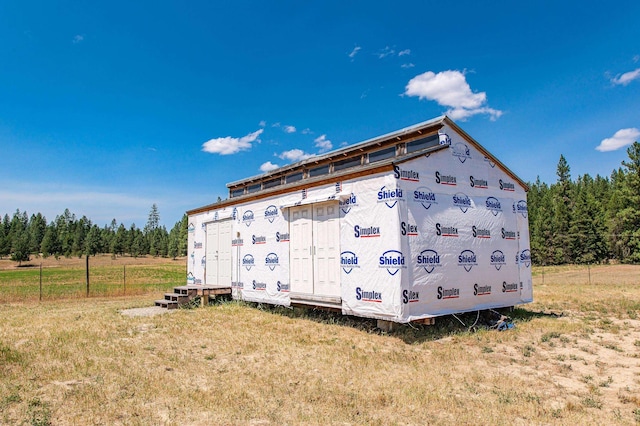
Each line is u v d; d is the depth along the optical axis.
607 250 54.31
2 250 83.88
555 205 63.69
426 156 10.29
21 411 5.04
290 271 12.70
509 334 9.64
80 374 6.59
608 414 5.07
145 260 94.69
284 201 13.09
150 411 5.09
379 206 9.80
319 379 6.36
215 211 17.23
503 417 4.90
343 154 13.86
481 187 11.67
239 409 5.15
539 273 40.44
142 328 10.55
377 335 9.54
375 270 9.76
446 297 10.17
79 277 40.00
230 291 15.58
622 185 49.31
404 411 5.11
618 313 12.58
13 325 11.18
